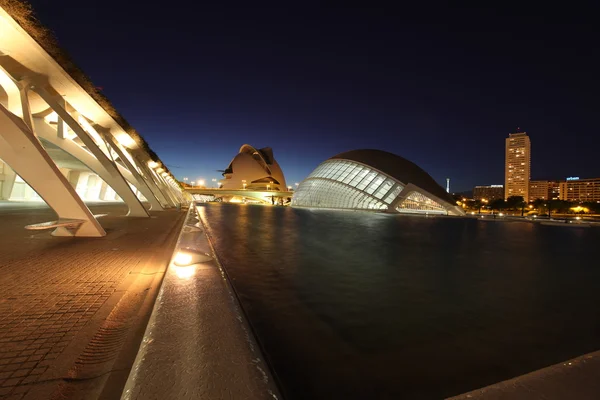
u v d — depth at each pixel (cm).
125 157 1504
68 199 702
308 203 4925
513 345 299
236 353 176
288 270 590
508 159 19675
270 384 149
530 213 7681
